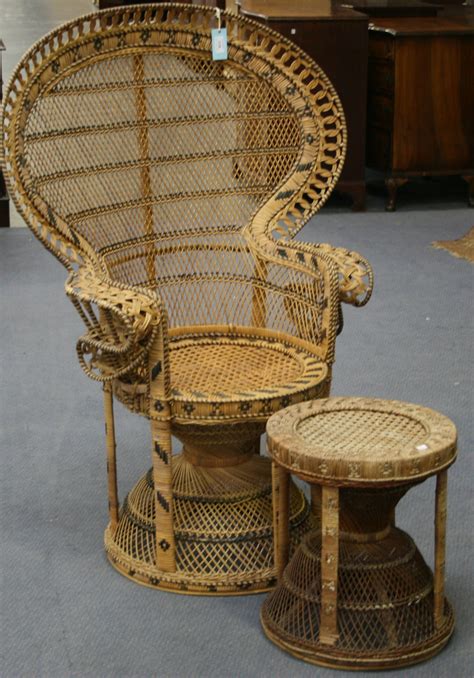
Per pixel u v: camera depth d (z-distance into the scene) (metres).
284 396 2.87
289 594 2.72
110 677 2.63
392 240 6.50
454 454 2.58
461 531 3.26
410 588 2.66
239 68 3.53
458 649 2.71
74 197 3.30
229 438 2.96
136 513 3.11
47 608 2.93
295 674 2.61
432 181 7.99
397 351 4.75
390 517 2.77
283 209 3.47
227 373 3.11
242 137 3.57
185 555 2.99
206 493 3.04
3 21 14.88
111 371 2.94
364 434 2.62
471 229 6.71
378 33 6.98
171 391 2.88
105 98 3.38
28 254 6.30
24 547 3.24
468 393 4.30
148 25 3.41
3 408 4.22
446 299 5.44
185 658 2.70
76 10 15.98
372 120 7.21
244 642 2.75
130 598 2.96
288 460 2.54
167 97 3.47
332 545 2.54
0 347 4.86
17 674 2.65
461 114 7.03
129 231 3.43
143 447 3.89
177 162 3.49
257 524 3.02
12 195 3.08
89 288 2.88
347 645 2.61
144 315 2.74
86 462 3.78
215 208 3.56
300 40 6.82
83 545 3.25
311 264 3.16
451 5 8.41
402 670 2.62
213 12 3.48
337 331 3.20
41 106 3.25
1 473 3.69
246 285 3.57
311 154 3.53
